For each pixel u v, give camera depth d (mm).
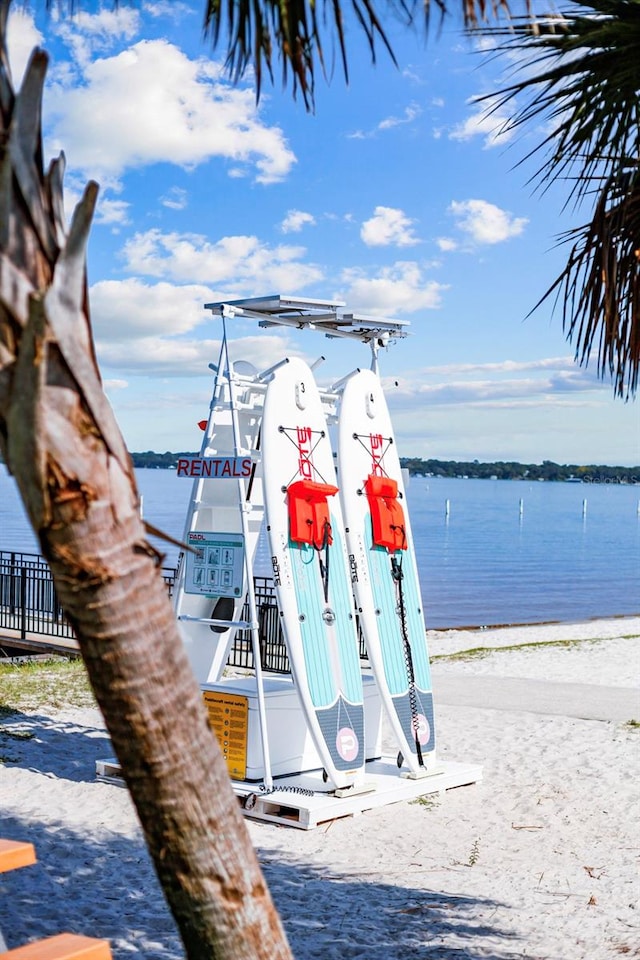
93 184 2010
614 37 3707
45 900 5664
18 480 2088
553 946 5070
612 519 113875
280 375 7844
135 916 5477
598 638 20297
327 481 8023
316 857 6574
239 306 8094
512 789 8383
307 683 7441
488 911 5609
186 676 2256
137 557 2172
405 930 5289
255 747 7754
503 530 82500
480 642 20391
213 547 8023
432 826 7336
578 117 3928
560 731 10711
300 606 7559
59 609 14578
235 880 2312
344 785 7516
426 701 8414
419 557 52625
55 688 11969
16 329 2029
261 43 3387
